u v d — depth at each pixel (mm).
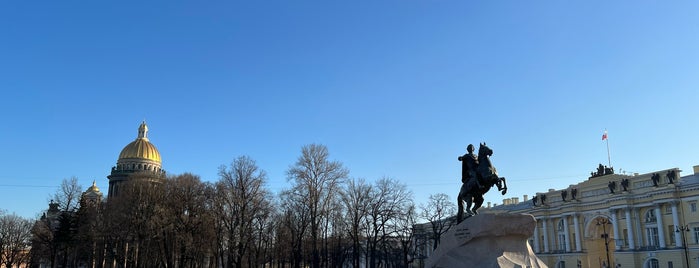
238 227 68000
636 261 95688
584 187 110250
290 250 78875
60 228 82500
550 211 115875
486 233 21031
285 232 78312
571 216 110812
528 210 120500
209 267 82375
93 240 79688
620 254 98688
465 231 21562
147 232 71812
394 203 74625
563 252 110562
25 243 97938
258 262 76625
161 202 73500
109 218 77625
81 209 84000
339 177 70562
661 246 92125
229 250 68562
